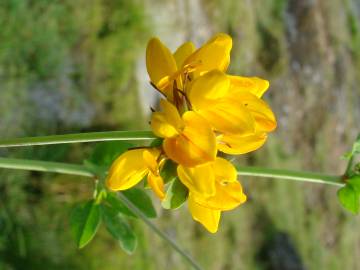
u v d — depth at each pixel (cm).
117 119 30
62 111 27
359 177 13
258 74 46
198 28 38
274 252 43
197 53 10
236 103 10
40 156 26
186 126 10
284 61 49
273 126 10
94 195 14
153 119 10
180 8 36
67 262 27
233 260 39
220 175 10
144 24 32
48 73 27
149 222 14
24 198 26
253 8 46
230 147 11
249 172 13
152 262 31
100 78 30
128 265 30
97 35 30
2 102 25
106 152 14
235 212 40
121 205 14
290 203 47
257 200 43
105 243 29
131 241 14
